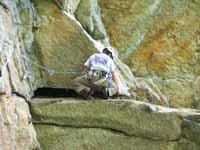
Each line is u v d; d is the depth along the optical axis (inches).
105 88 506.3
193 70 585.9
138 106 493.0
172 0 599.5
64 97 522.0
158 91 572.4
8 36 474.3
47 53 518.3
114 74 506.3
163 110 498.0
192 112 505.4
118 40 586.2
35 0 525.7
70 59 521.3
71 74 518.9
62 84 518.0
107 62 502.3
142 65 583.2
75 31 525.0
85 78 508.4
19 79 478.9
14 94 464.8
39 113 489.4
